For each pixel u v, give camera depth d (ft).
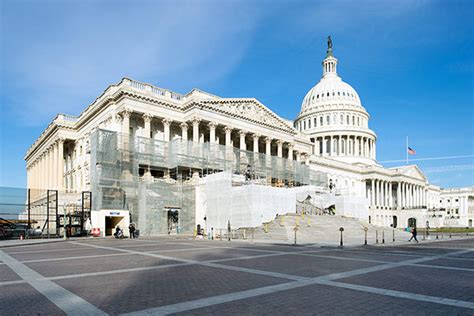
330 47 562.25
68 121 267.59
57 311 33.27
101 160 173.47
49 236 158.71
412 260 72.90
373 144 500.74
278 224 160.97
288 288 42.93
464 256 82.33
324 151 472.85
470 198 583.58
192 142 210.38
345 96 502.38
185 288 42.86
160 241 127.54
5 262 67.51
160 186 182.09
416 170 485.56
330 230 165.78
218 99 233.76
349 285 44.91
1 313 32.71
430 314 32.60
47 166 294.05
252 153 244.63
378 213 421.18
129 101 205.05
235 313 32.53
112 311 33.22
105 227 164.14
